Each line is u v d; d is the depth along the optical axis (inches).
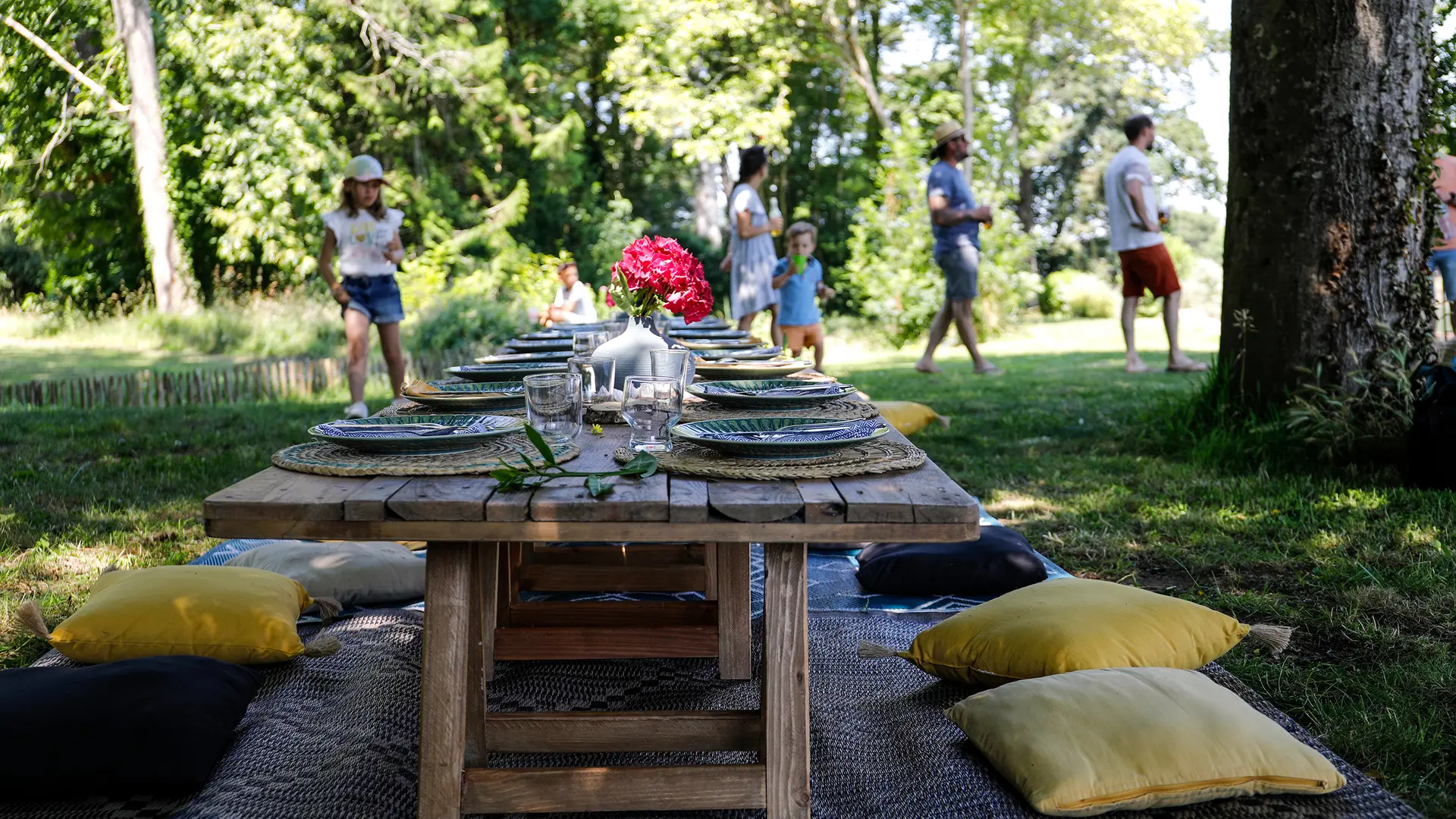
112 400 368.8
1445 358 212.7
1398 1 191.9
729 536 64.8
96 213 776.3
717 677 106.7
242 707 90.2
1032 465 212.7
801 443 75.1
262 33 678.5
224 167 708.0
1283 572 136.4
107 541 161.0
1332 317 197.2
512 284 795.4
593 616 112.7
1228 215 213.9
